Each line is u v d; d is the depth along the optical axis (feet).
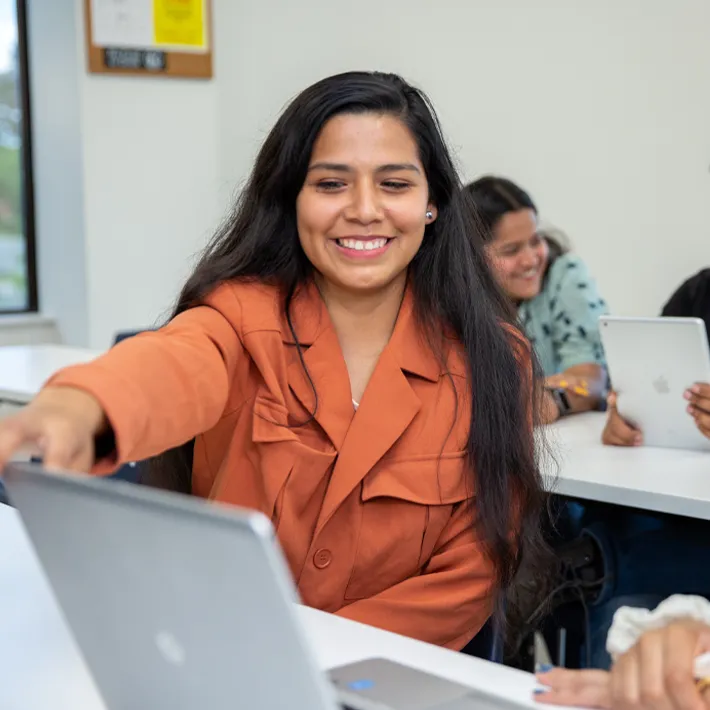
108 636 2.27
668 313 8.48
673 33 12.30
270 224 4.36
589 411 8.23
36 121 13.41
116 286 12.92
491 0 12.81
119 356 3.21
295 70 13.03
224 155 13.16
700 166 12.38
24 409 2.70
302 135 4.18
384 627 4.00
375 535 4.12
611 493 5.66
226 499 4.15
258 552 1.73
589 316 8.54
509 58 12.91
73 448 2.60
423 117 4.33
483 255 4.73
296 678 1.85
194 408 3.40
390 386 4.17
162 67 12.63
